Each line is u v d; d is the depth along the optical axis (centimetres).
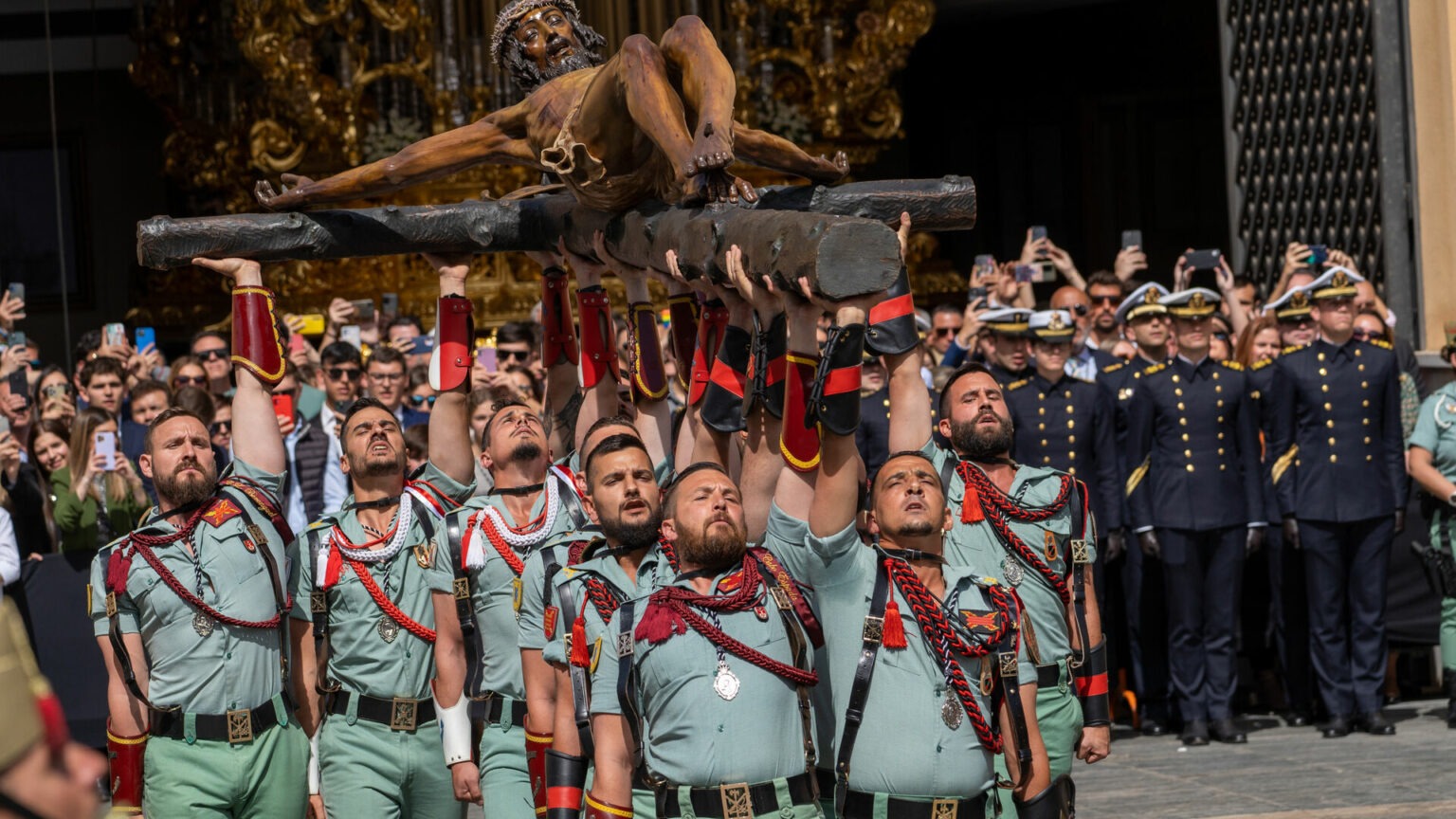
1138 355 1250
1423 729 1213
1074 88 2517
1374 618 1210
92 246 2505
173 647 731
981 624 568
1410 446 1227
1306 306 1273
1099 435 1206
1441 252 1435
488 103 2286
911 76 2638
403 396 1324
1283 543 1245
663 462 718
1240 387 1221
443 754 769
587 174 587
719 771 533
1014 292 1428
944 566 588
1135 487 1222
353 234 688
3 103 2489
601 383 763
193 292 2356
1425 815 921
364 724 761
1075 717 772
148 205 2520
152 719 737
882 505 576
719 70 532
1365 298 1347
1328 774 1048
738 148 592
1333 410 1215
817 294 481
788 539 563
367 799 757
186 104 2330
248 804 744
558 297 802
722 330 652
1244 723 1292
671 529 570
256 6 2216
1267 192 1634
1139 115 2489
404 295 2219
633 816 594
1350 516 1206
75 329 2502
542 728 648
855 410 543
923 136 2638
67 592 1099
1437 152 1436
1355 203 1497
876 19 2323
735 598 542
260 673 742
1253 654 1351
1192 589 1202
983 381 798
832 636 568
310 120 2236
